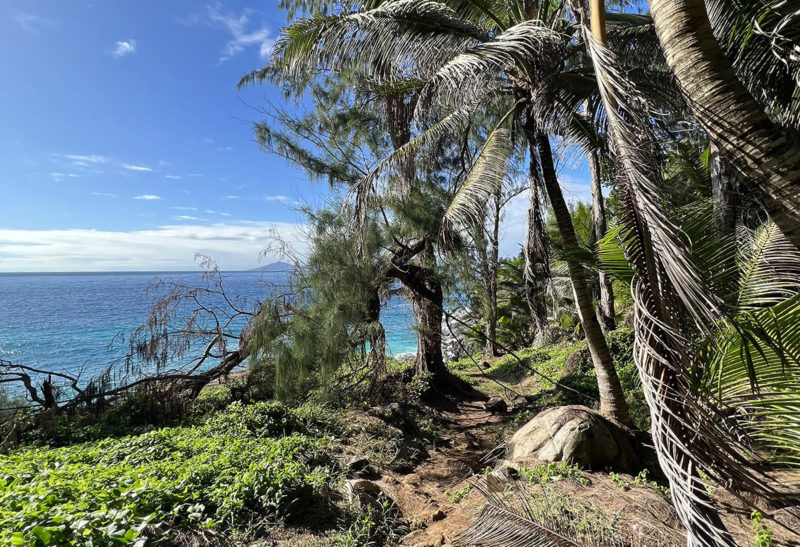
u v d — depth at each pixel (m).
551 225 14.84
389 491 5.61
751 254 3.60
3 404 7.81
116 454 5.40
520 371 14.67
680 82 2.23
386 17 5.60
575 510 3.80
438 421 10.17
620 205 2.11
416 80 7.91
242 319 10.67
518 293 18.83
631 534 3.51
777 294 3.34
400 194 9.30
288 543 3.81
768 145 2.00
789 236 1.99
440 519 4.71
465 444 8.63
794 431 2.53
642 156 1.85
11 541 2.61
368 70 6.72
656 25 2.36
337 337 8.82
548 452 5.54
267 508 4.21
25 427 7.47
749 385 2.76
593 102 5.73
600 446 5.46
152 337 9.31
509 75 6.63
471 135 10.80
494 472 5.05
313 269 8.95
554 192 6.59
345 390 10.22
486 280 10.74
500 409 11.02
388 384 10.75
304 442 6.29
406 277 10.89
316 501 4.59
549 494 4.18
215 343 10.59
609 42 7.42
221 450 5.54
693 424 1.59
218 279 10.03
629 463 5.56
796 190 1.94
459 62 4.49
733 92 2.08
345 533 4.08
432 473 6.89
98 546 2.77
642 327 1.73
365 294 9.32
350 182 10.33
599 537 2.84
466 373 15.50
